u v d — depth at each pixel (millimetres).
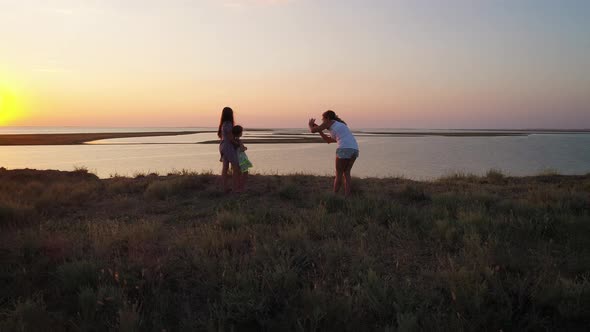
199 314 3498
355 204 6781
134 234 5156
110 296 3537
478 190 8742
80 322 3297
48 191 8852
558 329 3193
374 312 3396
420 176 24000
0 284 3998
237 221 5738
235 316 3381
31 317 3295
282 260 4059
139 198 8516
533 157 40594
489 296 3523
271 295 3625
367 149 55844
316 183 10109
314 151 50656
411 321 3021
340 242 4715
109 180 11297
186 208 7371
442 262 4336
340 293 3660
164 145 61781
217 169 26656
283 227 5629
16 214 6359
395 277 4012
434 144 72688
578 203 6777
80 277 3939
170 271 4199
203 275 4062
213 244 4750
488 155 43812
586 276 3920
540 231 5223
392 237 5176
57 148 52281
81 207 7668
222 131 8484
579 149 56344
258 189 8883
